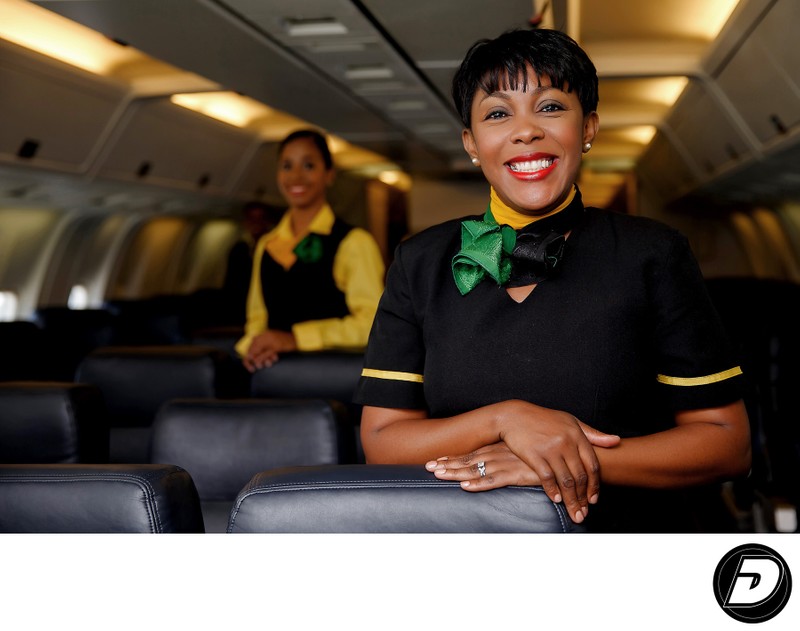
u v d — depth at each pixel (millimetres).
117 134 5730
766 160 5805
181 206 8523
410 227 11328
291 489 1146
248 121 7648
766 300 4242
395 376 1411
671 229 1308
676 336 1284
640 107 7469
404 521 1130
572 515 1167
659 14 4750
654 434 1273
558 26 4008
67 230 8156
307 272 3107
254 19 3637
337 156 10422
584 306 1266
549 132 1252
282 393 2561
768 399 2670
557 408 1276
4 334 4203
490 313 1300
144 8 3422
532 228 1296
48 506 1168
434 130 7242
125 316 5996
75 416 1855
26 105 4684
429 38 4074
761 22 3902
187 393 2404
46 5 3389
